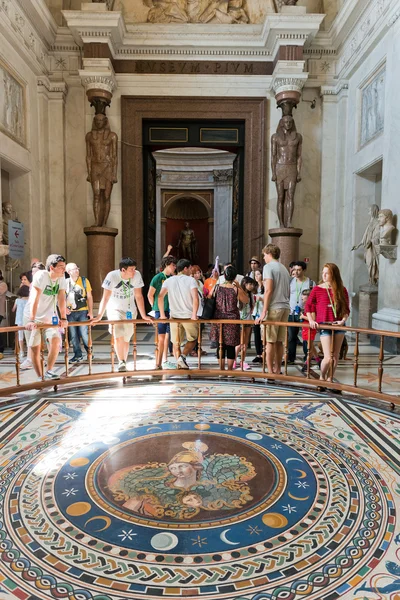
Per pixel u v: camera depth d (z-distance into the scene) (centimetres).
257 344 683
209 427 397
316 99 1141
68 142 1129
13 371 624
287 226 1060
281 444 361
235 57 1102
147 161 1168
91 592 202
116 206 1118
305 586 205
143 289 1164
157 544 234
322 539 238
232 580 209
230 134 1155
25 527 249
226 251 2117
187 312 561
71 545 234
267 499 277
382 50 878
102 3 989
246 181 1141
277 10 1066
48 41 1075
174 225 2462
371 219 970
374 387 539
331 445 360
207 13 1110
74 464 324
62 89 1099
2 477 305
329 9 1120
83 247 1143
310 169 1151
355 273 1076
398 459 335
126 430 389
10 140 910
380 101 913
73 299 666
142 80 1104
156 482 298
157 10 1108
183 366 578
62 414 431
